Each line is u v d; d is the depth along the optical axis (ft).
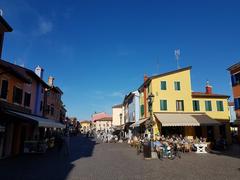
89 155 67.92
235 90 93.56
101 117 400.06
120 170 42.32
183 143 79.25
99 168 44.50
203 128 108.58
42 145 72.18
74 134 243.19
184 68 112.37
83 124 496.64
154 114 105.81
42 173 39.14
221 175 37.35
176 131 105.50
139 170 42.39
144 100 123.13
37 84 90.63
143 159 58.90
